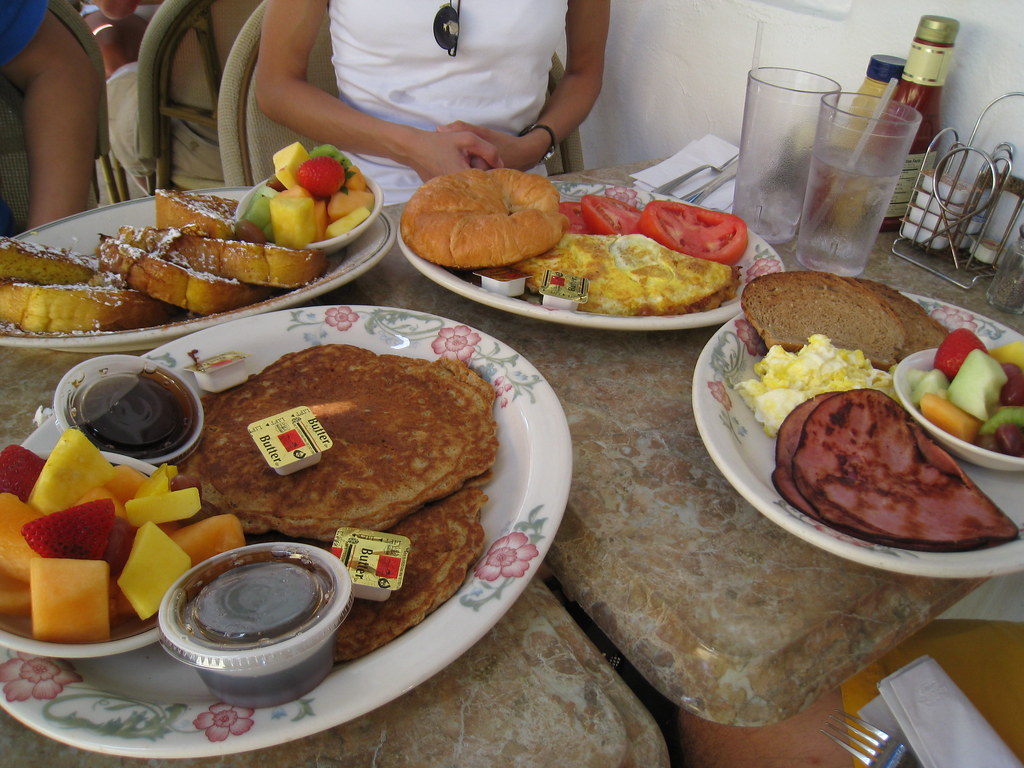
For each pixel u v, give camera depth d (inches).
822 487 30.2
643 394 40.9
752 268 50.2
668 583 29.3
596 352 44.6
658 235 51.1
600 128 99.7
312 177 49.7
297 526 29.9
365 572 26.6
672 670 27.8
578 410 39.3
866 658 28.2
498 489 33.2
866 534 27.8
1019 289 47.3
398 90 73.6
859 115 48.8
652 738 25.7
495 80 74.1
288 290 46.8
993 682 39.6
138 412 33.1
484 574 27.6
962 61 54.1
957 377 33.9
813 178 50.2
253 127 78.7
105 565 23.5
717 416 34.2
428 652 24.6
